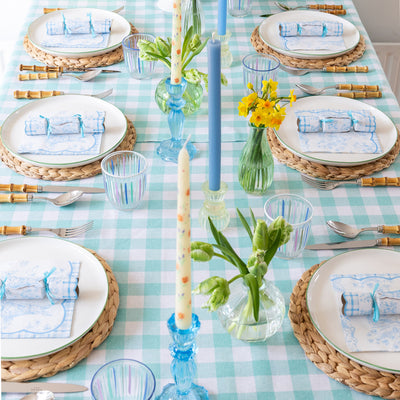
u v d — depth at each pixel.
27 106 1.49
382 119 1.49
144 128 1.50
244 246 1.18
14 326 0.98
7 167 1.36
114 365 0.83
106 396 0.86
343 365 0.94
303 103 1.54
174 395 0.89
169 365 0.95
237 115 1.55
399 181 1.33
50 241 1.15
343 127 1.42
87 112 1.46
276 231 0.91
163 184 1.33
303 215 1.16
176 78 1.26
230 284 0.97
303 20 1.88
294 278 1.11
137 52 1.59
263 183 1.28
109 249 1.17
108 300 1.04
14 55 1.74
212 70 1.00
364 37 1.87
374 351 0.95
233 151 1.43
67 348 0.96
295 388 0.92
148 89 1.63
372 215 1.25
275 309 0.96
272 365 0.95
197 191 1.31
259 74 1.53
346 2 2.06
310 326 1.00
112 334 1.00
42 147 1.36
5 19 2.69
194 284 1.09
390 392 0.90
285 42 1.76
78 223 1.22
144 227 1.22
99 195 1.30
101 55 1.71
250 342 0.99
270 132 1.45
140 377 0.85
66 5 2.00
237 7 1.95
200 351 0.97
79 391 0.91
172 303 1.06
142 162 1.25
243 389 0.92
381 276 1.08
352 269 1.10
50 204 1.27
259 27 1.82
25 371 0.92
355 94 1.58
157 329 1.01
